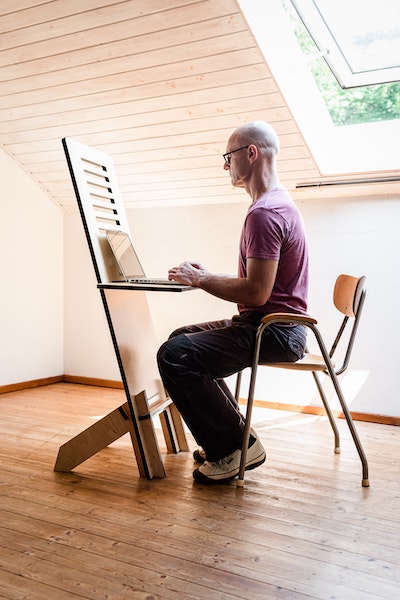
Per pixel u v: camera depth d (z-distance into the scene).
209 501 1.88
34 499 1.89
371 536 1.65
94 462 2.27
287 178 2.92
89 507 1.83
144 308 2.43
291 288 2.06
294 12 2.42
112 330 2.07
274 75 2.38
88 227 2.07
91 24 2.40
